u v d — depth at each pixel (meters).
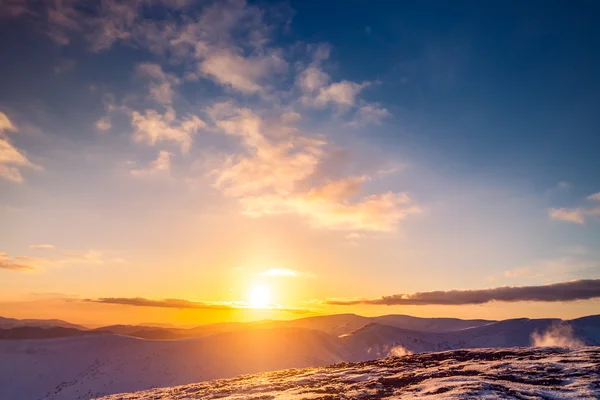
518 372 29.73
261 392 34.38
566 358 34.62
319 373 43.53
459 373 32.22
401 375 35.00
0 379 193.62
